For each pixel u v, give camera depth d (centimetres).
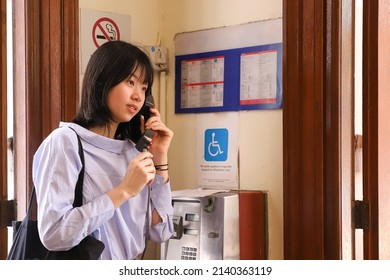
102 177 142
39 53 199
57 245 129
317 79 192
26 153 197
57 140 135
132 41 249
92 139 143
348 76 197
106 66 142
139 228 152
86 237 136
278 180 220
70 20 205
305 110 195
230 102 238
